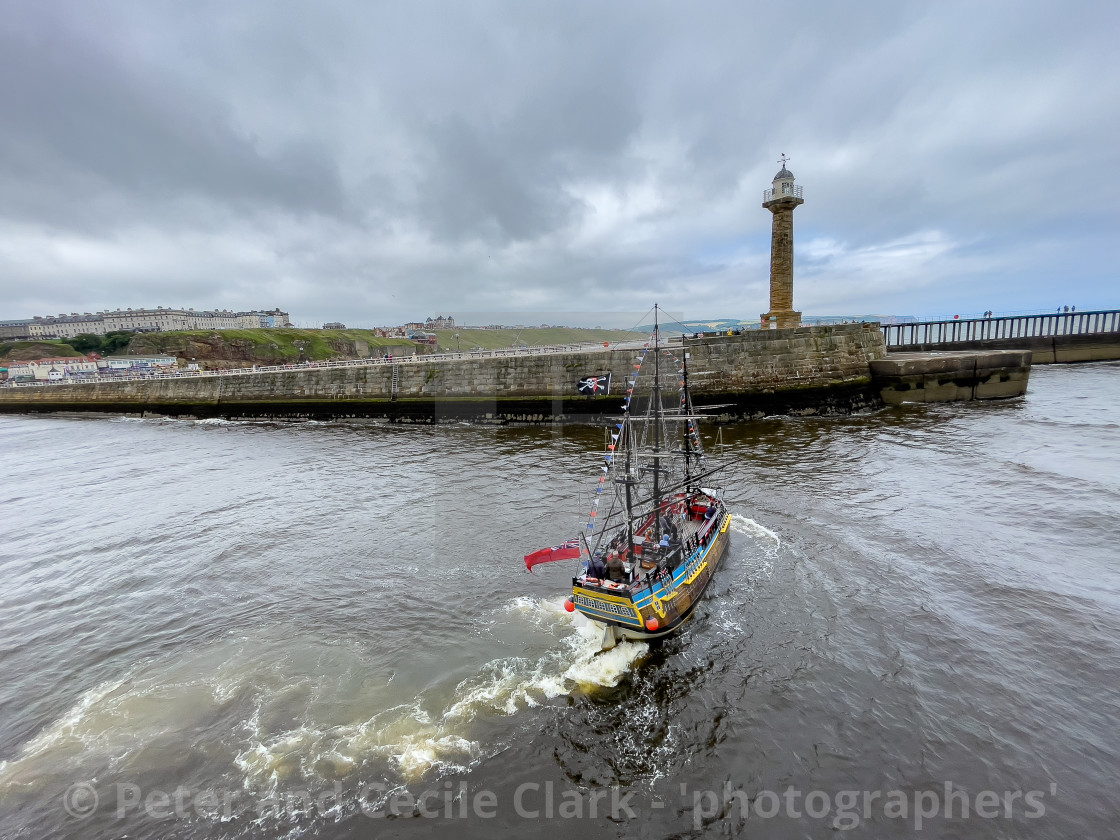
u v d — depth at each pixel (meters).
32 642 14.31
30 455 41.44
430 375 48.12
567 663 12.39
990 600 14.17
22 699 11.98
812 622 13.51
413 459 32.75
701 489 19.11
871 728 10.10
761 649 12.55
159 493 28.16
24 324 187.75
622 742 10.02
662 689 11.37
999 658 11.93
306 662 12.86
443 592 15.93
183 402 60.03
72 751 10.34
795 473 25.12
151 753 10.22
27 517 25.06
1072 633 12.69
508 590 15.90
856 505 20.94
